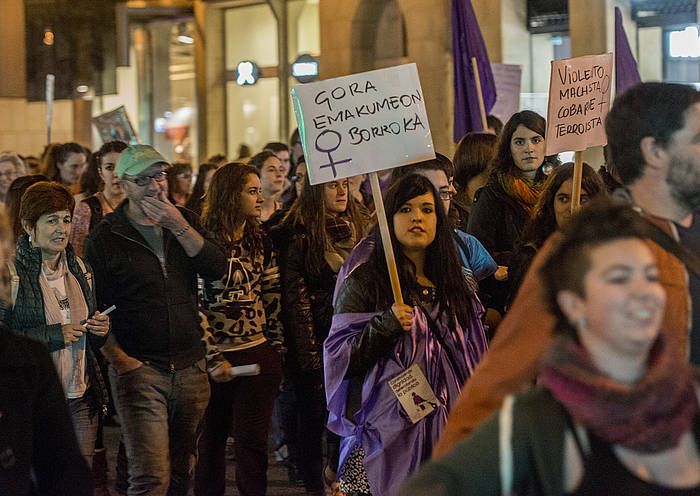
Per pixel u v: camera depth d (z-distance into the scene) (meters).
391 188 6.58
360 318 6.46
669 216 4.11
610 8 20.19
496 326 7.98
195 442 7.78
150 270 7.47
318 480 8.80
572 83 7.10
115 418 9.94
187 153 29.84
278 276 8.50
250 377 8.23
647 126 4.04
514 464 3.12
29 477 4.07
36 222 7.08
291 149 14.88
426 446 6.33
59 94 28.41
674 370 3.00
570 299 3.07
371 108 6.89
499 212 8.32
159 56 29.61
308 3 27.42
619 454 3.05
